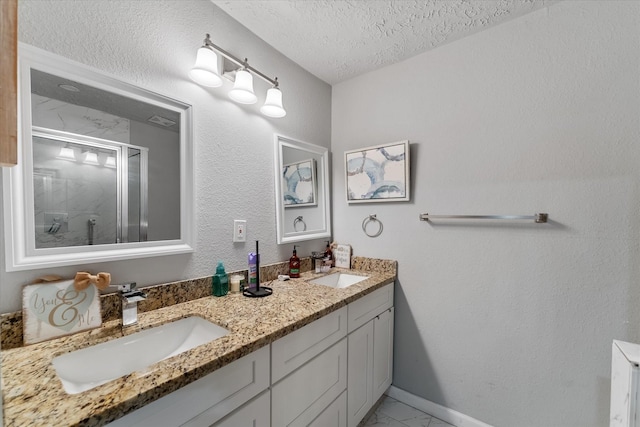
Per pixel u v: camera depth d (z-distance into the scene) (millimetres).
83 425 539
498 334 1491
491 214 1501
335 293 1393
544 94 1353
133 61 1097
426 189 1719
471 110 1558
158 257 1171
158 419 668
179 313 1103
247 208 1539
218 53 1381
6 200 822
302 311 1131
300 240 1854
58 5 917
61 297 893
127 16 1078
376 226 1933
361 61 1828
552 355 1346
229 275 1408
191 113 1270
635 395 768
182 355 773
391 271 1852
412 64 1773
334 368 1274
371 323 1579
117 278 1053
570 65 1290
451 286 1638
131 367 930
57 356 790
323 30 1528
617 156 1193
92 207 1004
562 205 1313
